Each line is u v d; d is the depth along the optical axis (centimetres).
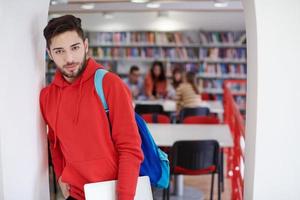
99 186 160
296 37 160
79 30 157
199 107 541
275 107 165
